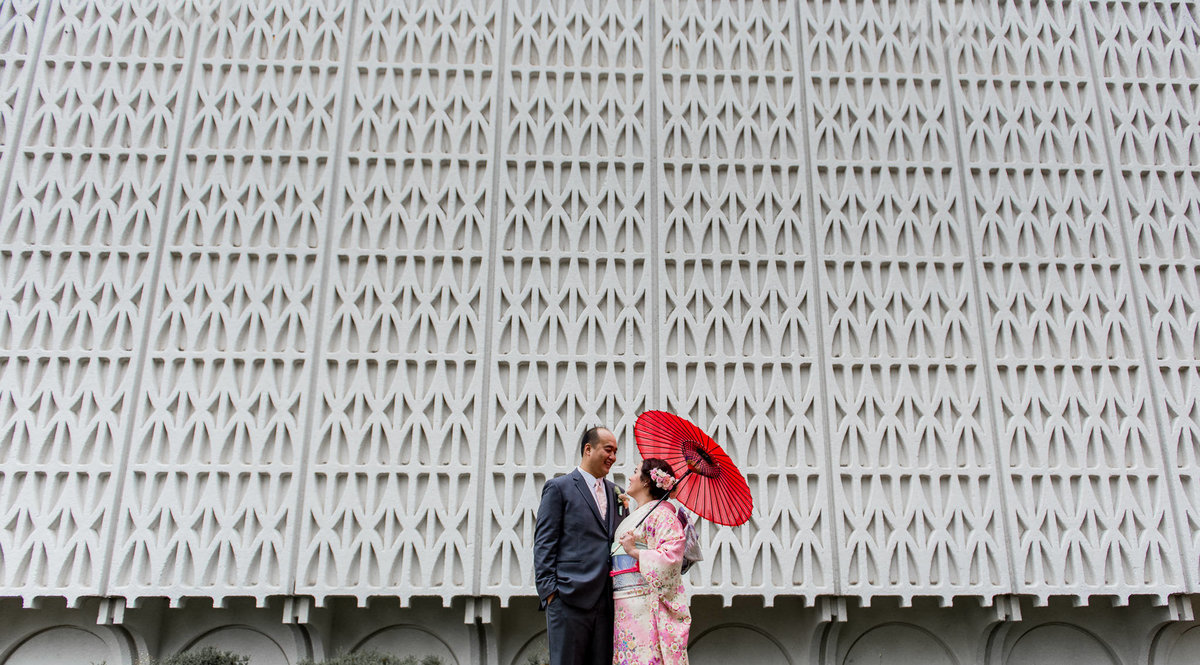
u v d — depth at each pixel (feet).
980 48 24.70
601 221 22.71
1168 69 24.94
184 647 20.88
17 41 23.36
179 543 20.02
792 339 22.00
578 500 14.71
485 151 23.07
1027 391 22.03
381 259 22.26
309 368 21.21
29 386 20.88
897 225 23.06
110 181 22.34
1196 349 22.75
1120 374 22.39
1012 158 23.84
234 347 21.30
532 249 22.35
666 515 14.11
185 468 20.43
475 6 24.31
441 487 20.70
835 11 24.64
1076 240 23.32
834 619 21.01
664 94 23.66
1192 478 21.75
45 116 22.80
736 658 21.53
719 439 21.25
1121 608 22.16
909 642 21.89
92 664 20.43
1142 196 23.81
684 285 22.35
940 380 21.99
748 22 24.49
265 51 23.65
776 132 23.65
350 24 23.94
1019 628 22.03
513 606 21.36
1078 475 21.50
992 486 21.29
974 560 20.94
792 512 20.88
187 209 22.24
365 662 18.95
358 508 20.36
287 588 19.76
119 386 21.02
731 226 22.80
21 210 22.06
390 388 21.22
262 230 22.18
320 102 23.17
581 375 21.65
